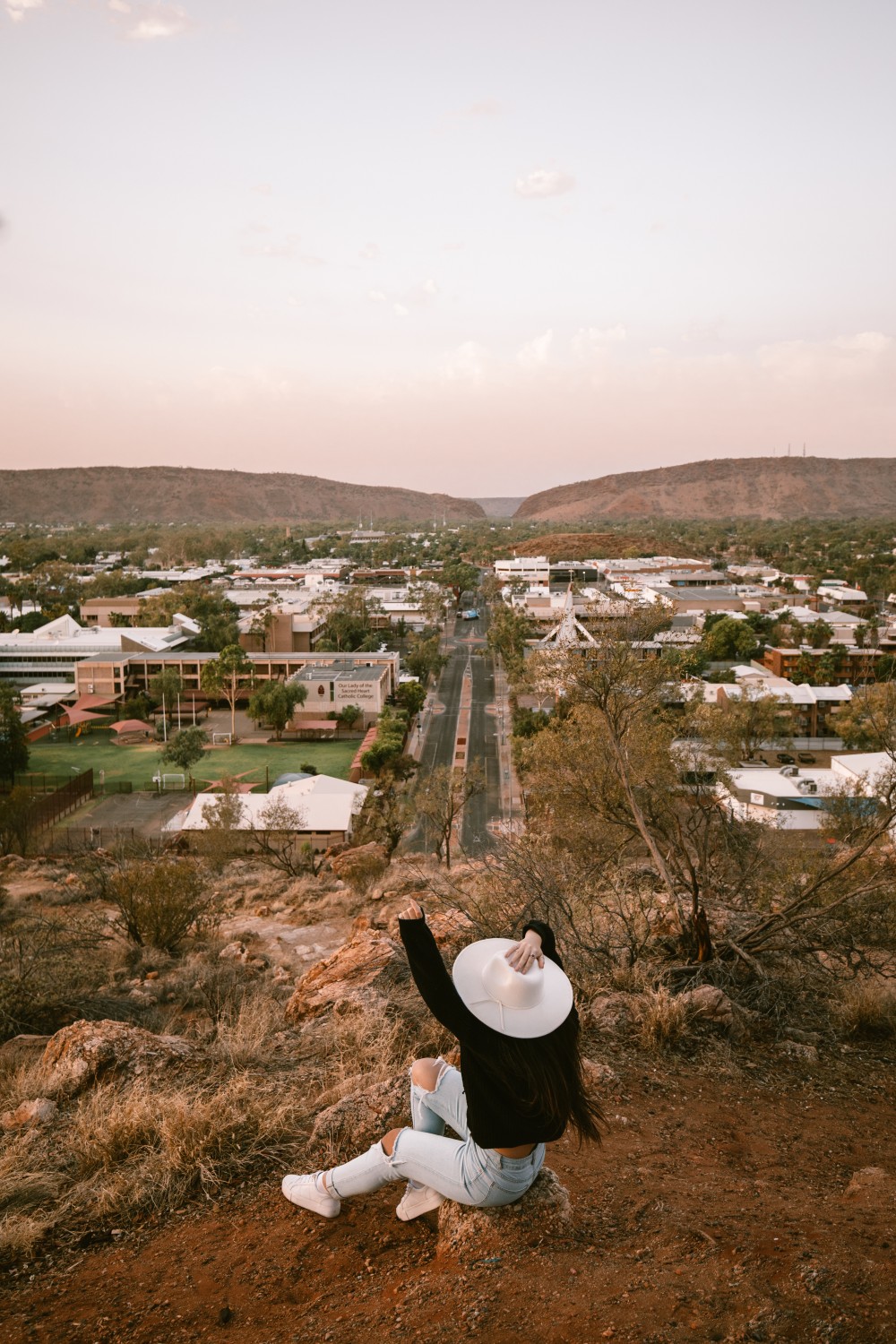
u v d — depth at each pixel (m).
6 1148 4.62
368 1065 5.87
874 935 8.54
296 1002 8.44
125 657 93.75
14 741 63.47
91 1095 5.25
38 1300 3.19
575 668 9.98
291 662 94.25
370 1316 2.85
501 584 179.75
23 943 11.60
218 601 135.38
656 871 12.29
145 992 10.66
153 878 14.59
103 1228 3.73
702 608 127.06
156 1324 2.96
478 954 2.99
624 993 7.27
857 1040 6.94
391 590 167.38
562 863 10.66
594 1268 3.00
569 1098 2.83
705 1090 5.52
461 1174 3.14
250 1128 4.45
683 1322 2.66
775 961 8.21
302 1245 3.41
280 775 62.22
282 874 24.27
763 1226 3.41
